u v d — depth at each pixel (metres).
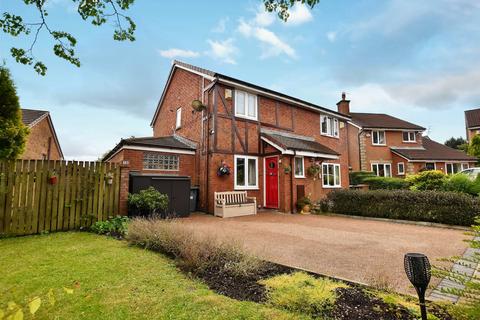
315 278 3.60
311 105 14.99
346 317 2.53
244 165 11.95
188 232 4.94
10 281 3.33
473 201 8.04
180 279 3.52
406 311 2.64
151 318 2.52
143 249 4.91
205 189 11.23
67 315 2.56
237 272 3.62
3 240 5.55
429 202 8.81
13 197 6.02
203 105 11.66
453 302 2.77
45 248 4.89
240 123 11.98
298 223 8.72
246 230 7.38
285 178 11.49
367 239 6.37
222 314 2.59
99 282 3.34
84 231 6.57
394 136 23.75
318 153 12.55
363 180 19.88
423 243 6.00
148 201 7.85
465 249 5.50
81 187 6.96
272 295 2.94
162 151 11.34
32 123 15.37
